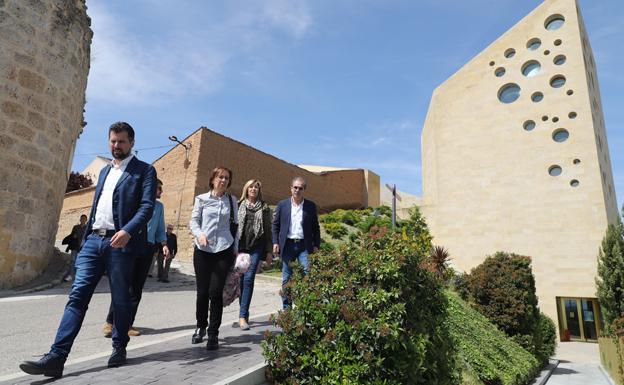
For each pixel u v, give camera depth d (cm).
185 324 638
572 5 2669
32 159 974
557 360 1609
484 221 2620
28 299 790
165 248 599
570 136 2495
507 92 2783
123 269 371
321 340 386
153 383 320
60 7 1068
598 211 2336
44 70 1015
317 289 418
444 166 2845
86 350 459
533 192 2525
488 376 689
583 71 2547
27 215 957
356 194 4356
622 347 1130
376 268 413
